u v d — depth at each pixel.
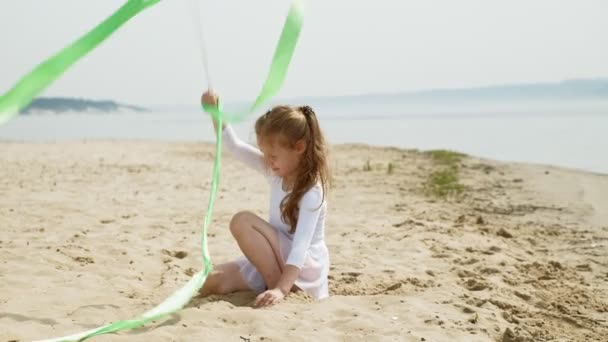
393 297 3.61
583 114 27.00
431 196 8.02
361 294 3.88
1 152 13.08
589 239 5.73
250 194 8.11
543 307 3.82
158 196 7.70
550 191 8.26
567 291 4.14
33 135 24.36
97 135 24.58
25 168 10.20
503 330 3.23
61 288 3.66
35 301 3.41
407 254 4.89
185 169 10.66
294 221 3.47
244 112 3.45
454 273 4.38
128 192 7.95
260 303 3.25
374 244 5.21
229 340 2.81
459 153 12.45
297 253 3.35
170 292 3.72
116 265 4.36
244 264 3.61
